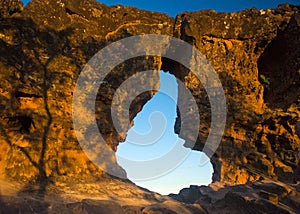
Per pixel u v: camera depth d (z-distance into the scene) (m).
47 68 11.62
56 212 8.35
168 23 14.34
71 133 11.66
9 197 8.47
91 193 10.55
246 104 14.06
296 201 9.88
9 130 10.73
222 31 14.26
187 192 14.23
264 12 14.62
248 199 9.78
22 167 10.24
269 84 15.65
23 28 11.44
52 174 10.68
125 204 9.77
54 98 11.54
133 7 13.88
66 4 12.48
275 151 14.12
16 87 10.84
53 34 12.00
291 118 14.12
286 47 15.02
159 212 9.32
